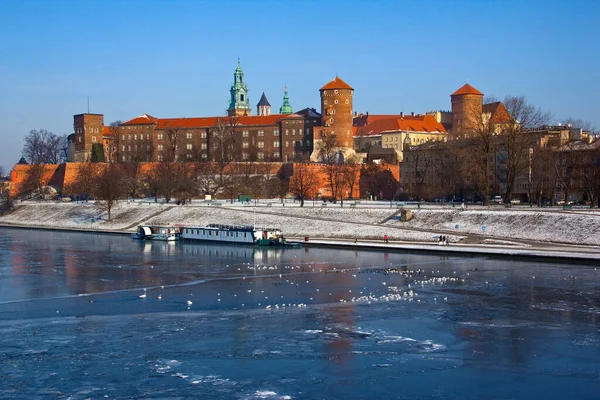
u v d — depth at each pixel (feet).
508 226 464.65
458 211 507.30
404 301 271.28
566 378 183.01
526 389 175.73
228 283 318.65
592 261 353.51
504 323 235.20
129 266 378.94
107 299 280.92
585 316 243.81
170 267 374.63
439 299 274.16
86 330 227.40
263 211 600.80
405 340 215.51
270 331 225.97
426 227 502.79
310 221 550.77
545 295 278.67
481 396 171.53
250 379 181.47
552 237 434.30
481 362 194.80
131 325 234.17
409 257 401.70
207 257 419.95
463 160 609.83
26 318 245.24
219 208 624.18
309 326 232.53
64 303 272.51
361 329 228.22
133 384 177.68
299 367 190.70
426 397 170.91
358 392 173.37
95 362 193.88
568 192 576.61
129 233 591.78
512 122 551.59
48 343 212.02
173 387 175.94
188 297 284.61
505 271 338.34
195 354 201.26
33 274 348.18
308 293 290.97
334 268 361.71
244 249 465.47
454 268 352.28
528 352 203.51
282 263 385.50
